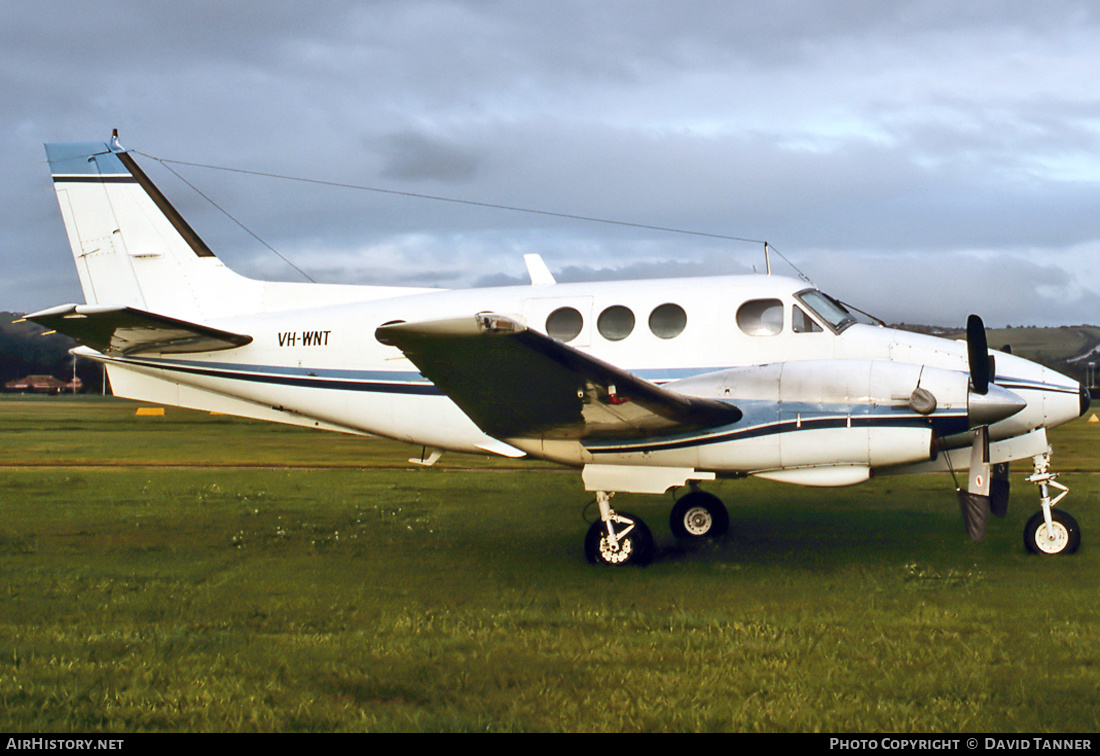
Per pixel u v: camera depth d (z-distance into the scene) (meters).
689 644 5.29
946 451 8.21
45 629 5.67
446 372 6.79
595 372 6.57
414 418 9.26
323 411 9.67
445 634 5.56
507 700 4.45
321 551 8.39
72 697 4.50
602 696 4.49
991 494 8.65
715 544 8.71
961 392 6.98
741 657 5.05
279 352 9.69
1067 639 5.29
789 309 8.27
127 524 9.88
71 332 9.30
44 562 7.84
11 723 4.18
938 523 9.84
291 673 4.84
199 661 5.05
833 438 7.23
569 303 8.80
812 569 7.47
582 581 7.08
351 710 4.35
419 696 4.52
